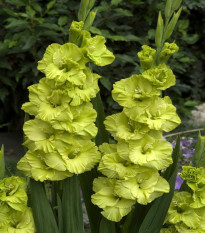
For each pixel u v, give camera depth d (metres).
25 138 1.23
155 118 1.15
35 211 1.20
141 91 1.14
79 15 1.19
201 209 1.29
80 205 1.22
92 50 1.14
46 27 2.81
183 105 3.24
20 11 3.03
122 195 1.17
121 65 2.91
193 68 3.58
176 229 1.30
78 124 1.13
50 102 1.14
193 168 1.24
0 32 3.10
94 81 1.16
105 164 1.18
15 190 1.20
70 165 1.14
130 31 3.09
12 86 3.06
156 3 3.01
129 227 1.29
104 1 2.81
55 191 1.30
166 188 1.20
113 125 1.21
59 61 1.12
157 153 1.16
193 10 3.52
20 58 3.06
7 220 1.20
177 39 3.23
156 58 1.18
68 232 1.22
